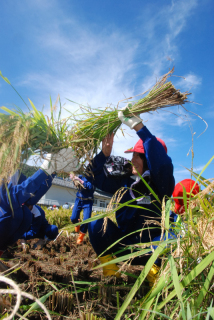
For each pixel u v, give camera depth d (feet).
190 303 4.20
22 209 8.34
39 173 7.46
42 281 7.90
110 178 8.81
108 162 8.96
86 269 9.93
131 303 6.43
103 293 6.79
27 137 6.55
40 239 14.65
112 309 6.26
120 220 8.30
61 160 7.54
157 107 7.57
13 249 13.52
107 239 8.09
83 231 15.90
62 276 8.77
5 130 6.84
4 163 6.26
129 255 4.54
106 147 8.34
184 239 5.01
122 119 7.55
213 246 4.56
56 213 28.60
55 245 14.46
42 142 7.41
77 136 7.99
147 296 4.63
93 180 8.96
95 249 8.33
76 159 7.90
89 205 15.89
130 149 8.30
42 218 14.20
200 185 5.65
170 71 7.55
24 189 7.57
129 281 8.35
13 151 6.41
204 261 3.91
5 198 7.71
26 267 9.57
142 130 7.27
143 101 7.61
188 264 4.72
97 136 8.15
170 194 7.77
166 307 4.61
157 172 7.18
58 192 88.28
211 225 5.00
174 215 8.16
